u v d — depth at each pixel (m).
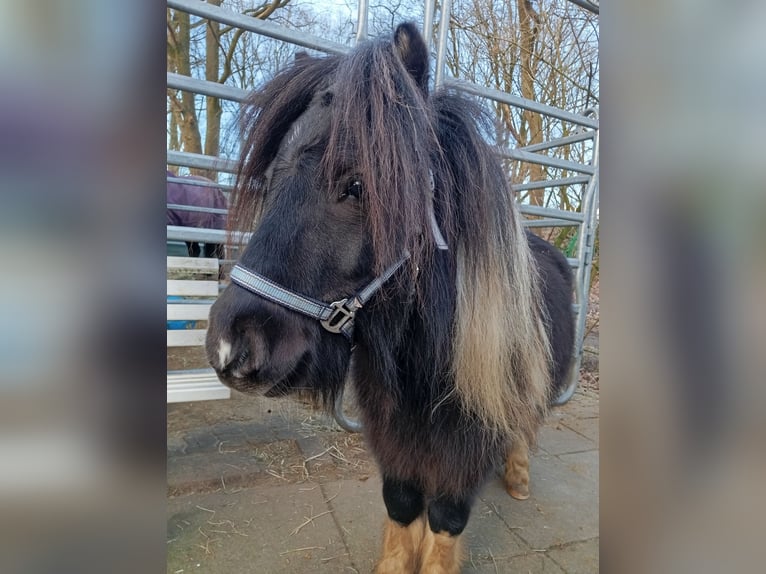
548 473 2.33
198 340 2.29
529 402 1.29
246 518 1.89
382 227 0.94
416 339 1.15
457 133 1.14
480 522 1.90
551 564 1.66
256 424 2.78
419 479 1.37
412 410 1.23
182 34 5.23
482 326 1.14
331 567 1.62
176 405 3.05
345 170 0.96
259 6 5.63
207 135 4.23
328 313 0.99
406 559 1.51
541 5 4.76
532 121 5.11
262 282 0.95
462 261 1.14
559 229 5.41
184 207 2.73
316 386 1.06
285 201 0.98
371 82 0.96
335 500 2.03
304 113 1.08
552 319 1.73
